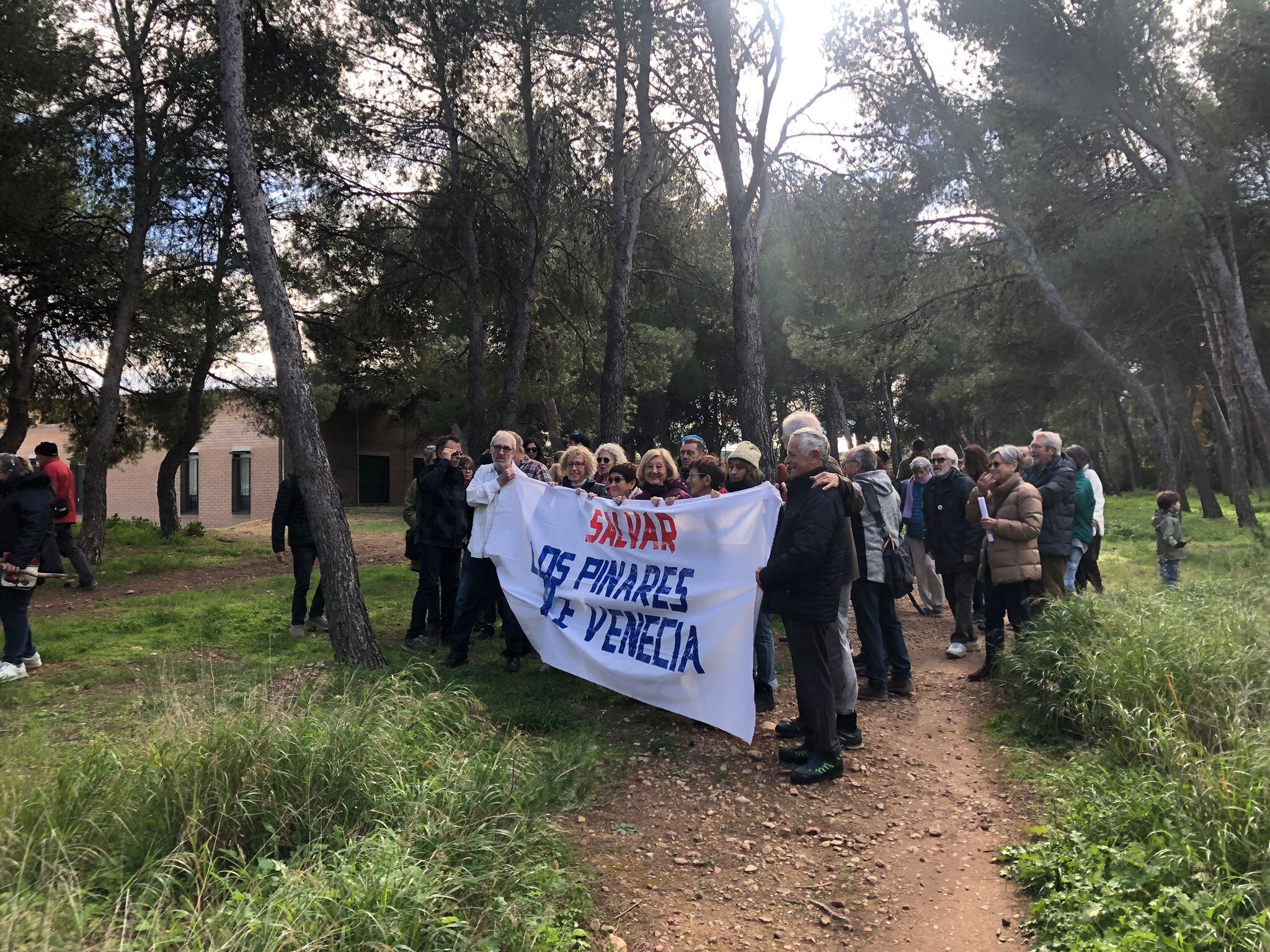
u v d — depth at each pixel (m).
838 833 4.15
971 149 15.64
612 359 11.62
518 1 11.62
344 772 3.51
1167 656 5.07
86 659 7.00
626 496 6.24
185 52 12.62
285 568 13.81
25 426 14.76
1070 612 6.07
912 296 18.92
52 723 5.14
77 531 17.78
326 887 2.65
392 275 15.15
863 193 12.38
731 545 5.52
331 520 6.43
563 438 24.52
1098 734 4.91
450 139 13.25
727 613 5.35
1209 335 20.38
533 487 6.50
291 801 3.36
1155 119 16.08
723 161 10.36
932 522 7.73
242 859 3.00
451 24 12.09
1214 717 4.32
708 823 4.23
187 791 3.28
